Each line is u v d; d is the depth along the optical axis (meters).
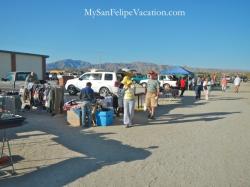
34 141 8.44
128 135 9.45
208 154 7.43
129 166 6.44
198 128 10.83
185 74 36.62
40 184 5.41
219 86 45.28
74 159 6.86
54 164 6.50
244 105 19.30
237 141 8.85
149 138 9.08
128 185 5.41
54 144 8.15
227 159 7.02
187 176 5.89
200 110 16.27
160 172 6.09
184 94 29.58
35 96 14.21
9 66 32.34
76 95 23.78
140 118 12.94
